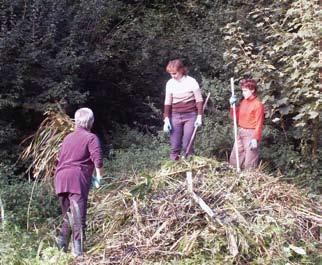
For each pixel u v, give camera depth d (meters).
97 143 8.00
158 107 14.70
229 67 13.01
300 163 11.16
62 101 11.75
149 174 9.13
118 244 7.73
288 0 11.49
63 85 11.88
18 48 11.55
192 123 10.27
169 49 14.66
